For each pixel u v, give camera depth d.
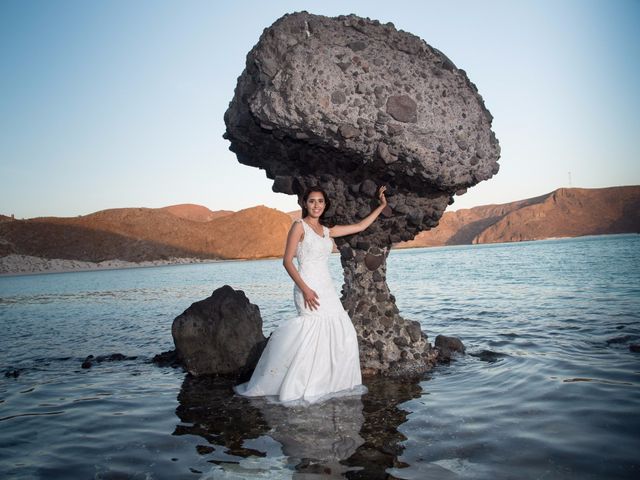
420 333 5.05
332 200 4.55
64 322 11.87
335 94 3.79
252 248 137.75
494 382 4.20
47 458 2.88
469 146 4.17
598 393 3.69
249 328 5.27
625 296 10.94
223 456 2.76
